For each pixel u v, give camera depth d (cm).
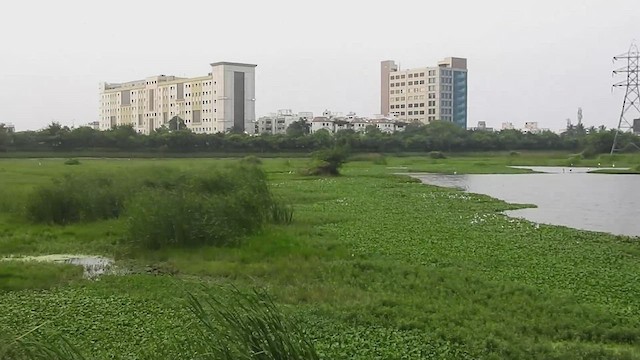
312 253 1852
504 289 1413
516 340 1047
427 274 1566
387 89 19425
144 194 2161
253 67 14250
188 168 3344
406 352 989
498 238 2183
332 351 980
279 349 596
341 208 3136
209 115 14200
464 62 18438
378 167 7931
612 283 1498
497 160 10056
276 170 6600
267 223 2344
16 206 2681
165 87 14925
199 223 1975
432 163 9075
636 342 1081
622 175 6894
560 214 3206
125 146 8781
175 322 1140
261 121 15925
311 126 15225
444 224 2552
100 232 2247
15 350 601
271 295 1338
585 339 1100
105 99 16700
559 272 1620
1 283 1471
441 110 17912
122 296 1357
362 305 1253
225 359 589
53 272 1590
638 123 15788
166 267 1708
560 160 9900
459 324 1152
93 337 1061
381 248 1956
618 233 2544
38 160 7350
